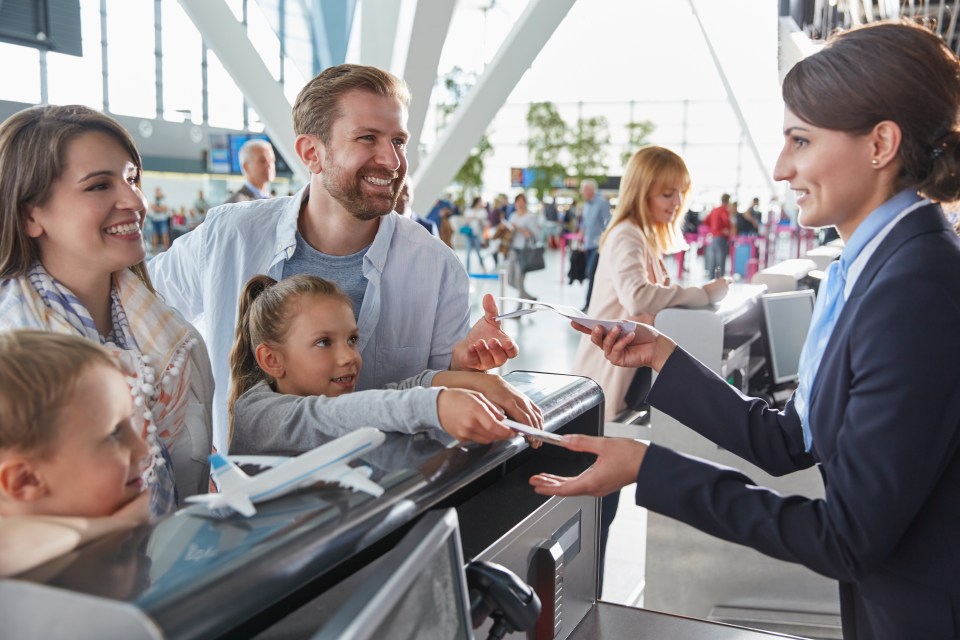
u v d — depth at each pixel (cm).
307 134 151
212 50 546
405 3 510
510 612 77
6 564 55
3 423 65
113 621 48
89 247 100
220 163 955
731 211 1358
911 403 88
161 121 1079
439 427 93
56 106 101
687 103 2634
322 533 64
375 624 51
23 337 69
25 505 68
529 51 555
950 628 95
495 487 112
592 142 2281
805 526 94
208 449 120
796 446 121
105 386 70
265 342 130
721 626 119
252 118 1212
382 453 88
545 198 2292
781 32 633
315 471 72
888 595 99
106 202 100
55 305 101
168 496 105
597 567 128
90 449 69
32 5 820
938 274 91
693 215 1561
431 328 166
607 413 297
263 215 169
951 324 89
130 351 106
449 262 166
